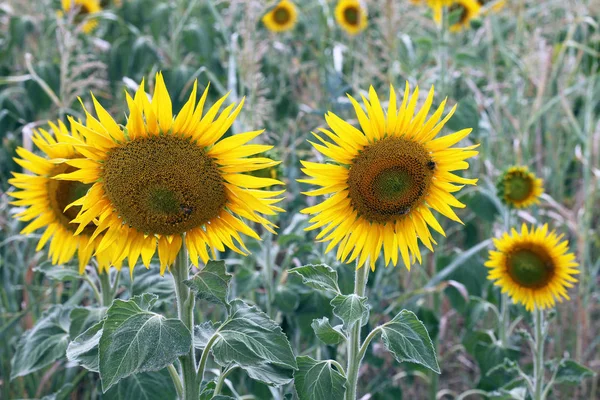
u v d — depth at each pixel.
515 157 5.36
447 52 5.47
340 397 2.52
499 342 4.21
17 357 3.15
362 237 2.56
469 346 4.33
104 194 2.34
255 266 5.05
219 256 4.45
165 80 5.35
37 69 5.50
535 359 3.74
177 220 2.33
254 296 4.29
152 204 2.30
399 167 2.47
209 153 2.33
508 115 5.30
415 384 5.21
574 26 6.07
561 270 3.60
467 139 4.91
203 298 2.26
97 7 6.68
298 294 3.82
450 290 4.44
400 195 2.49
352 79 5.90
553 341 5.05
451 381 5.18
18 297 4.72
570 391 5.05
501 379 4.12
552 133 6.08
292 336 4.24
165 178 2.29
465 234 5.20
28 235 3.67
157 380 2.91
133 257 2.39
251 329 2.37
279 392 3.69
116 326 2.22
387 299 4.84
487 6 6.05
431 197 2.56
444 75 5.04
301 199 4.98
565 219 5.41
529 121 5.31
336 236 2.57
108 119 2.28
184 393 2.47
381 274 4.16
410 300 4.46
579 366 3.65
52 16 6.86
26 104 5.89
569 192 6.32
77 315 3.03
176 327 2.23
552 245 3.61
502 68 6.71
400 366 5.00
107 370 2.15
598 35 6.20
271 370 2.53
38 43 6.50
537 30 5.68
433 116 2.48
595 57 6.02
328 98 5.34
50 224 3.06
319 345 3.86
